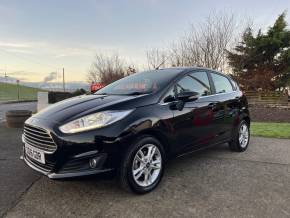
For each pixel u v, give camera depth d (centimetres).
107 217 321
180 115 424
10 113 891
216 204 351
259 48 2678
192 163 507
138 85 453
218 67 2111
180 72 468
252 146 643
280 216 322
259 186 405
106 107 367
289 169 479
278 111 1711
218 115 508
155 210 336
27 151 396
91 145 342
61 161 346
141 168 376
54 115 374
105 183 411
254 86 2595
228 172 462
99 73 3272
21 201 358
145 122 374
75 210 336
